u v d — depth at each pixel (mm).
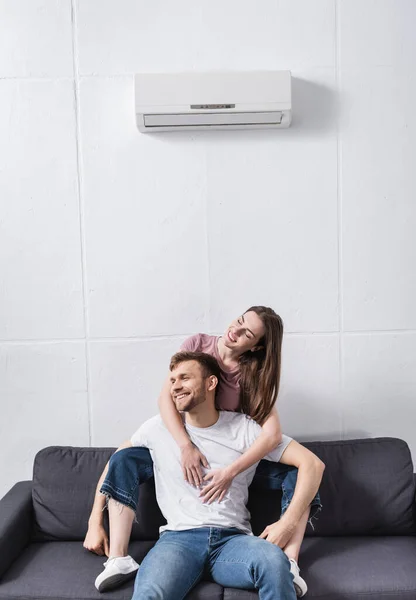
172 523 2211
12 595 2006
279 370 2373
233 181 2711
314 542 2340
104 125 2693
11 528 2209
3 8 2668
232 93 2562
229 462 2244
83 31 2676
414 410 2766
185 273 2727
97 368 2738
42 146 2695
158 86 2559
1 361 2732
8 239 2713
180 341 2740
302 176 2715
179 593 1953
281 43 2695
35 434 2748
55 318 2725
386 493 2400
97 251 2719
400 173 2727
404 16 2695
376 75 2707
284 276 2732
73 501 2416
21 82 2684
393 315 2754
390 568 2109
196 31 2684
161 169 2703
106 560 2221
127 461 2297
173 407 2320
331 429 2768
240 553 2035
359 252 2738
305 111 2705
